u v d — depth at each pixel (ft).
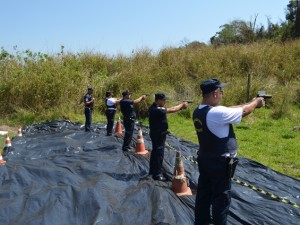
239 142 34.22
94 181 19.75
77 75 51.34
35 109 47.88
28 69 51.29
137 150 27.45
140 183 20.56
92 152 27.86
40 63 52.90
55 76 49.52
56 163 24.26
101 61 59.31
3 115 47.29
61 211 16.08
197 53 65.98
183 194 18.72
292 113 46.83
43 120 45.96
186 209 17.08
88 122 36.29
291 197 19.65
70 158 25.50
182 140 33.58
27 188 18.80
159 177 21.21
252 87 50.75
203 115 12.85
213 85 13.03
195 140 36.11
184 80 56.54
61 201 16.76
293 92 52.34
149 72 57.47
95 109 49.34
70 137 33.86
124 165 24.16
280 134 37.55
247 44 74.08
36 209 16.33
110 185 19.56
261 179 22.58
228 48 66.85
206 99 13.24
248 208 17.53
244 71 61.31
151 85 54.29
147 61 61.11
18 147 29.19
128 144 28.12
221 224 13.26
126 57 62.28
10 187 19.12
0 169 21.15
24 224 15.02
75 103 49.06
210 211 15.69
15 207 16.34
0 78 48.93
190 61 62.08
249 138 35.58
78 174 21.99
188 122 45.03
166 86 54.54
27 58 53.36
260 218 16.55
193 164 24.91
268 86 51.93
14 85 47.88
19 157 27.04
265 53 65.26
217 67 60.49
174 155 26.48
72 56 57.98
